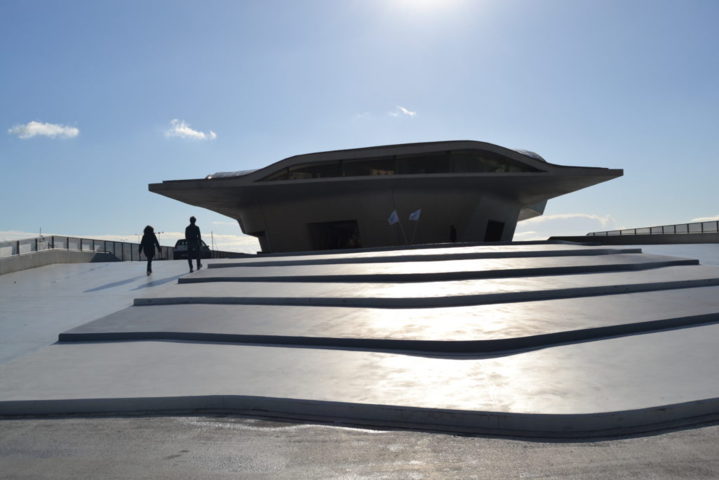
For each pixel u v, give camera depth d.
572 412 5.04
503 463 4.28
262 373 6.87
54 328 10.92
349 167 37.16
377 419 5.42
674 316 9.03
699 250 24.64
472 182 37.16
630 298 10.71
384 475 4.09
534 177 36.84
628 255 16.72
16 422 5.77
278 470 4.23
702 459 4.22
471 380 6.31
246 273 15.33
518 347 7.84
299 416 5.62
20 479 4.17
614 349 7.52
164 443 4.95
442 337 7.98
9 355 8.92
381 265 15.09
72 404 6.05
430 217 38.56
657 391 5.60
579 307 9.89
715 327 8.70
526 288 11.16
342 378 6.54
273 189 37.50
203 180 36.81
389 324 8.96
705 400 5.24
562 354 7.37
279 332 8.81
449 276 12.89
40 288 17.19
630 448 4.51
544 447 4.62
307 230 40.91
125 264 24.98
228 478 4.09
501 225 46.25
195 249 20.03
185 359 7.75
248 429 5.28
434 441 4.83
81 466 4.42
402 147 36.12
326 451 4.63
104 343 9.09
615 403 5.27
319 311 10.34
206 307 11.26
